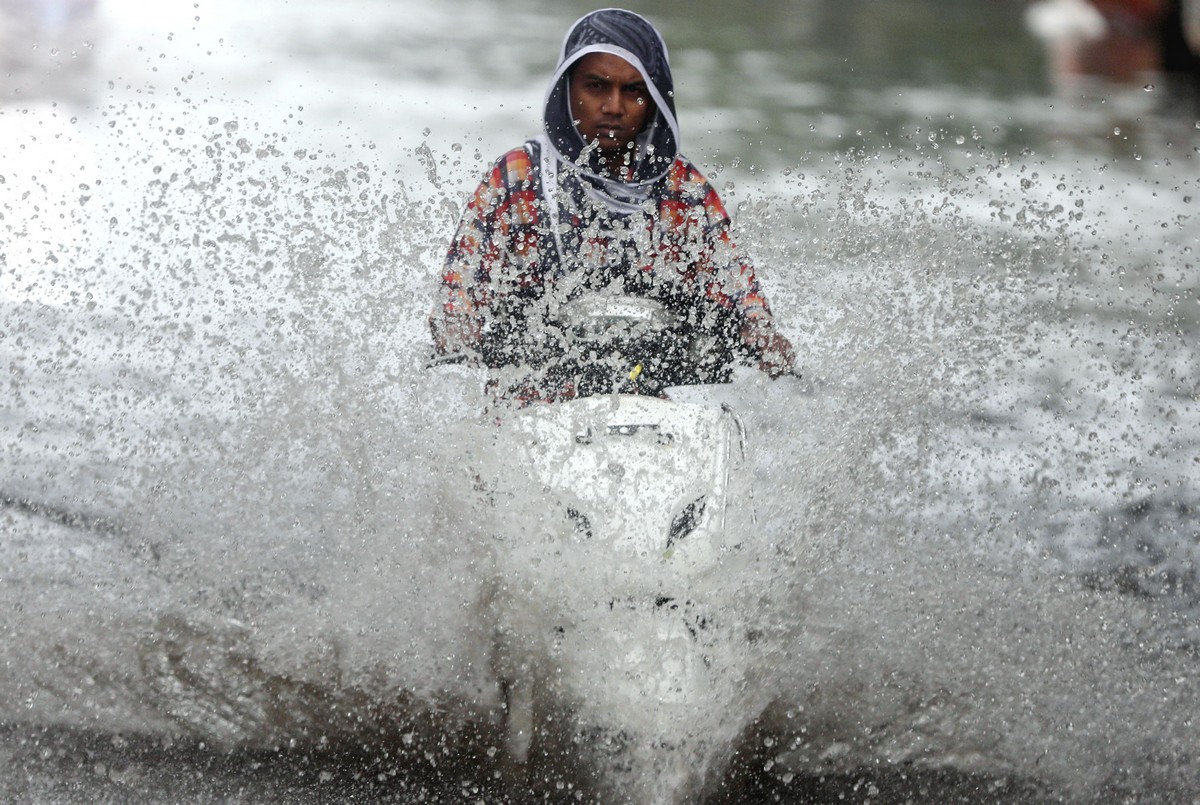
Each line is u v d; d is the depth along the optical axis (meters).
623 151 18.23
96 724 15.20
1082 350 31.11
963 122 69.50
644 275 17.86
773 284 21.56
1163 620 18.78
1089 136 67.94
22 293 27.33
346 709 15.36
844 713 15.38
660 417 16.00
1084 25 115.69
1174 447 25.91
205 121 54.75
